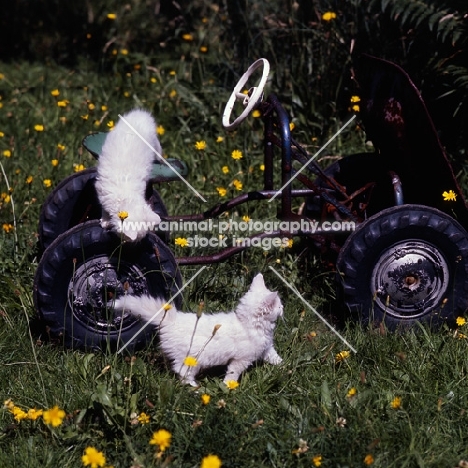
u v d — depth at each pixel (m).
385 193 3.06
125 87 4.50
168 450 2.42
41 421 2.52
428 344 2.79
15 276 3.09
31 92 4.66
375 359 2.76
